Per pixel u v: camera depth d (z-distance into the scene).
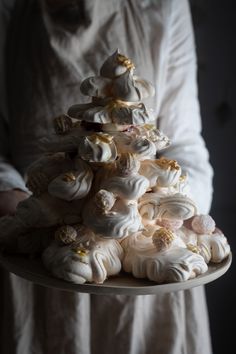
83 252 0.55
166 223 0.60
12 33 0.97
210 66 1.26
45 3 0.94
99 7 0.91
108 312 0.82
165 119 0.96
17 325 0.82
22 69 0.93
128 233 0.55
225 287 1.35
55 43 0.90
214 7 1.23
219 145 1.29
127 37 0.92
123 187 0.55
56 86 0.90
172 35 0.97
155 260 0.55
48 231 0.62
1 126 0.99
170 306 0.83
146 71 0.92
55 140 0.59
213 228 0.63
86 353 0.82
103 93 0.58
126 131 0.59
